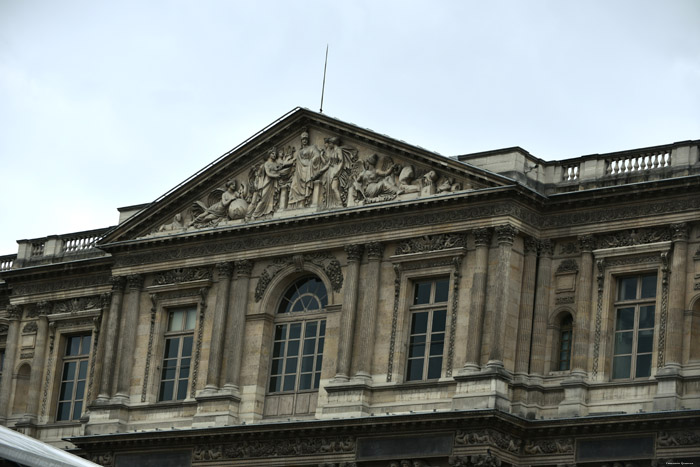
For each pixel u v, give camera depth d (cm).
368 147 7681
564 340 7219
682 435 6588
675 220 6931
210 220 8112
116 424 8062
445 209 7356
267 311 7844
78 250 8944
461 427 6938
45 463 3212
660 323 6869
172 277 8188
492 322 7088
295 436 7419
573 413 6944
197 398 7825
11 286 9119
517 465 7012
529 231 7269
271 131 7969
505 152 7306
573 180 7319
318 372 7638
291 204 7856
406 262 7444
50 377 8812
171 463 7819
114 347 8288
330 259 7694
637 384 6856
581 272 7150
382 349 7394
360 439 7238
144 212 8269
